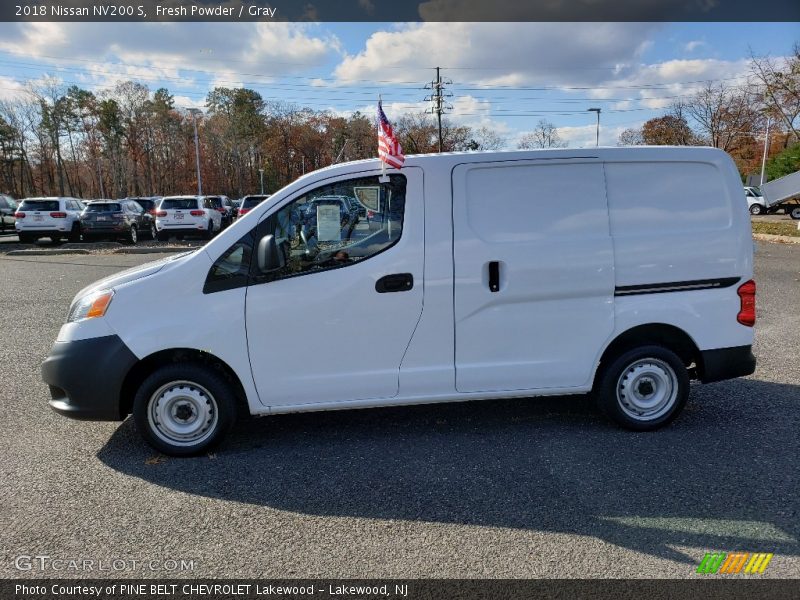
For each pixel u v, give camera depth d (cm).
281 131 8625
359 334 397
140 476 373
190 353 394
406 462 388
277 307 388
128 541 300
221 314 385
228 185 8412
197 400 397
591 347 417
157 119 8012
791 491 340
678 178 420
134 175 8181
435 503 334
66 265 1479
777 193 1438
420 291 396
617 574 267
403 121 6762
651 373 428
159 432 397
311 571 274
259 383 393
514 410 482
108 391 383
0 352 672
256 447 416
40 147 7919
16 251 1798
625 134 5841
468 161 400
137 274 403
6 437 437
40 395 529
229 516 324
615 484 352
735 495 336
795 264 1339
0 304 956
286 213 393
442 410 484
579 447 406
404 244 394
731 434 425
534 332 412
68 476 374
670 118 5322
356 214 396
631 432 431
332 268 392
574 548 288
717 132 4491
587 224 410
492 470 374
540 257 403
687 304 421
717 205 425
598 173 411
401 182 396
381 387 404
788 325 756
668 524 307
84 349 382
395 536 302
